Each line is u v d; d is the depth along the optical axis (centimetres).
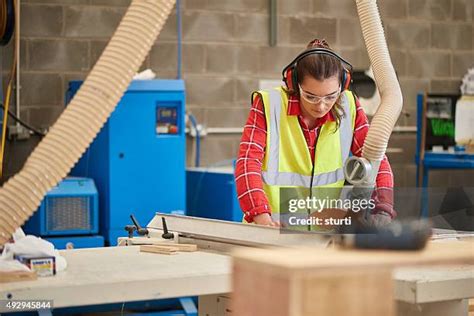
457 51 627
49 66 508
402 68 611
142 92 447
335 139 261
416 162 543
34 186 147
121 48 145
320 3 582
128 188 446
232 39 559
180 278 178
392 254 94
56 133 147
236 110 562
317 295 85
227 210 474
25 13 502
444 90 624
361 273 87
